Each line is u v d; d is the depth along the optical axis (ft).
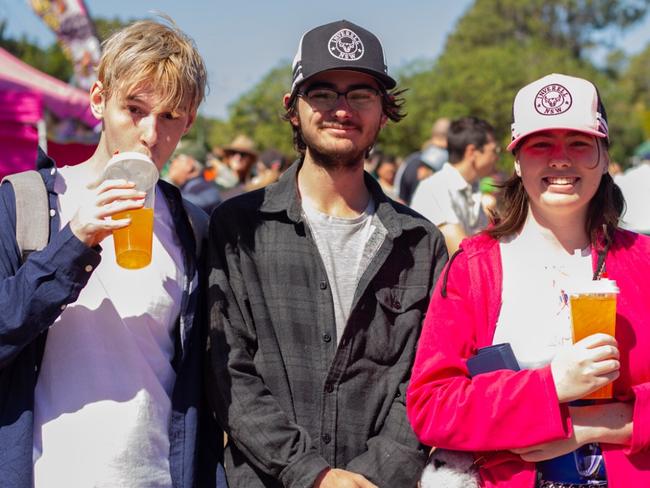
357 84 9.27
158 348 8.49
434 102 120.78
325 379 9.07
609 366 7.53
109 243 8.52
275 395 9.04
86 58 40.32
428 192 18.12
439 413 8.12
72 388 8.05
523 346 8.21
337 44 9.23
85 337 8.18
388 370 9.27
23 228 8.09
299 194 9.70
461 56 128.16
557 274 8.43
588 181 8.24
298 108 9.58
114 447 7.97
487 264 8.56
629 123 154.81
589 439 7.89
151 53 8.18
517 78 122.52
